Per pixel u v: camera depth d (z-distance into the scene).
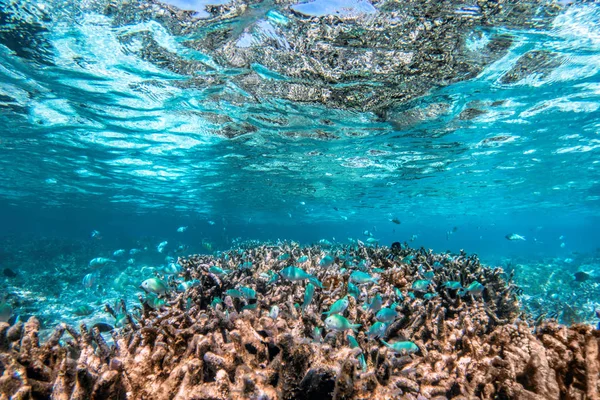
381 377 0.53
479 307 0.82
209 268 0.98
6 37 1.25
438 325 0.72
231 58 1.37
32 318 0.56
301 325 0.62
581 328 0.52
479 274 1.11
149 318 0.73
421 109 1.82
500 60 1.34
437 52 1.29
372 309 0.73
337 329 0.56
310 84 1.57
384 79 1.50
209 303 0.92
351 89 1.60
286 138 2.37
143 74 1.50
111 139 2.44
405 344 0.59
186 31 1.20
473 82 1.51
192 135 2.33
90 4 1.07
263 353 0.55
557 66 1.38
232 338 0.56
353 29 1.16
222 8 1.09
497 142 2.39
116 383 0.42
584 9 1.04
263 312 0.77
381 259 1.31
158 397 0.44
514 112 1.86
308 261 1.29
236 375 0.46
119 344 0.57
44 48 1.31
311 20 1.13
